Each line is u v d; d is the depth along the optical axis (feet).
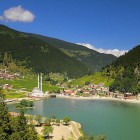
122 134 623.36
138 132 643.45
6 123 352.69
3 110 361.30
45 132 554.87
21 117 364.79
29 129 374.02
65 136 568.82
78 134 595.47
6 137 345.31
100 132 637.30
